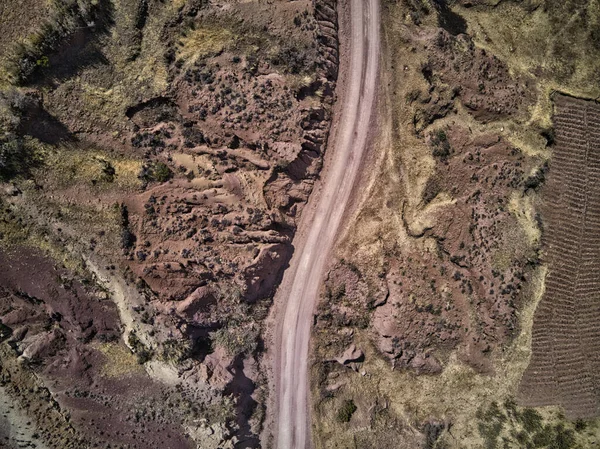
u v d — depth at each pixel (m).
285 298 28.69
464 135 29.70
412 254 28.73
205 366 27.30
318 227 28.73
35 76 23.73
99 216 24.86
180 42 25.39
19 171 24.06
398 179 28.92
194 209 26.00
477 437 29.75
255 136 26.30
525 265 29.83
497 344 29.55
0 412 25.22
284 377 29.05
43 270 24.77
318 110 27.77
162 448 26.72
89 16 23.81
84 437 25.84
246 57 26.30
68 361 25.55
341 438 29.34
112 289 25.33
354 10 28.75
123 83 24.91
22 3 23.42
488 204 29.53
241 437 28.50
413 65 28.98
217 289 26.98
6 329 24.84
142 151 25.48
